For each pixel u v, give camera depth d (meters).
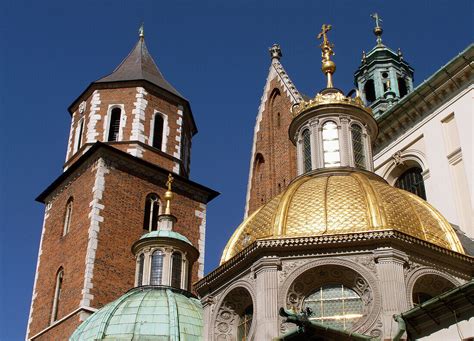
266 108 42.47
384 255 19.42
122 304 29.77
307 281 19.92
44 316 40.03
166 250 34.41
